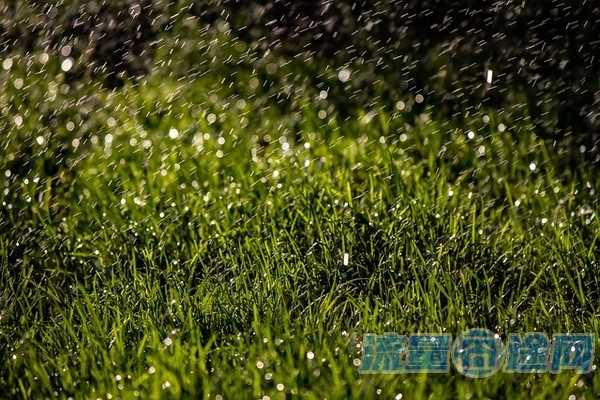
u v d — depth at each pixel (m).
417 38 16.73
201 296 9.30
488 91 14.66
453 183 12.07
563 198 11.25
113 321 9.02
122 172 12.48
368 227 10.33
